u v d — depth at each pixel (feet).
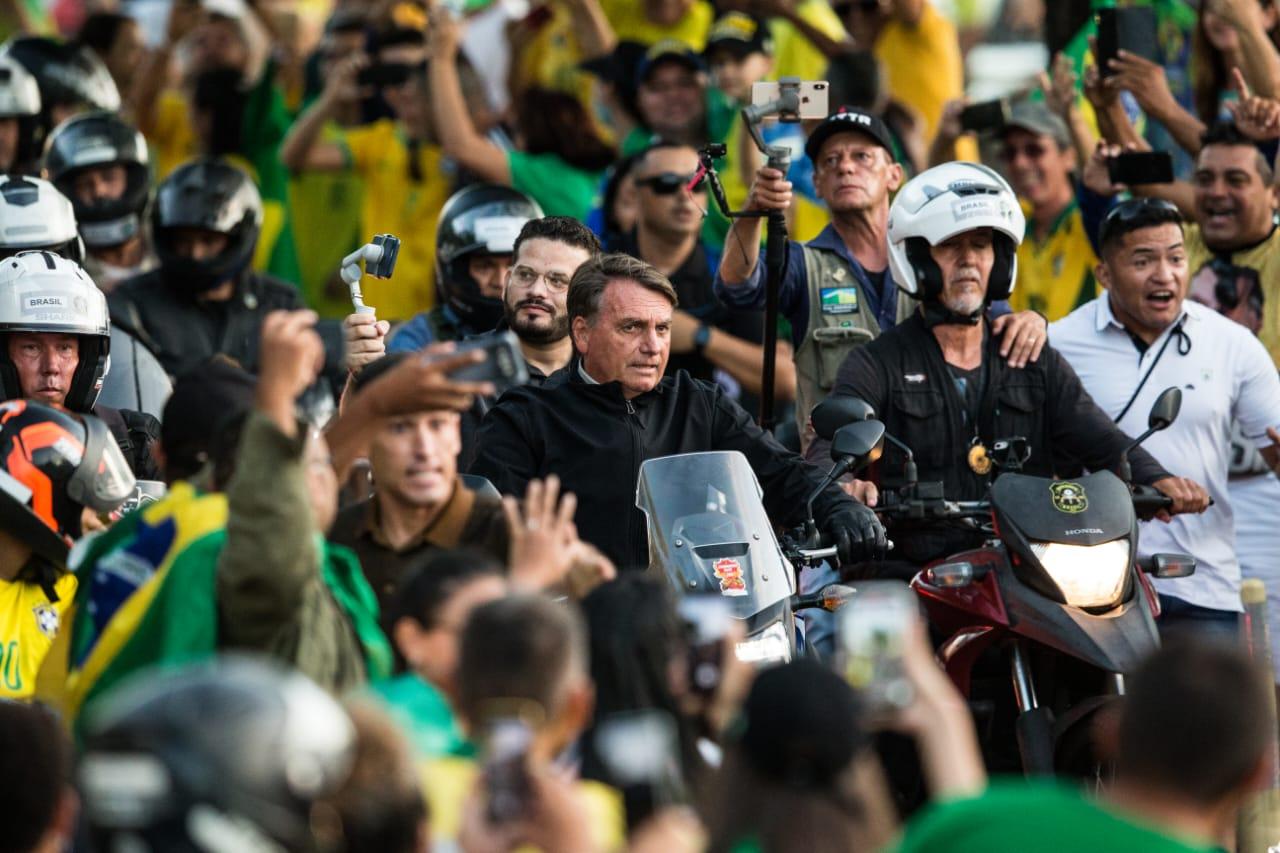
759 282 81.82
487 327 86.79
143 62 127.24
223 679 31.07
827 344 82.89
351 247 113.19
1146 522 77.20
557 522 47.67
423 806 33.45
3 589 57.21
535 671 37.45
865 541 62.44
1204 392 79.82
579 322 68.08
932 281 73.41
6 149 101.09
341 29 120.98
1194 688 35.24
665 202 92.79
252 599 45.24
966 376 74.08
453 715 43.37
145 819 30.01
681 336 91.76
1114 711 59.31
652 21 117.80
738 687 43.75
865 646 37.70
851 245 84.48
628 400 67.72
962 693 63.82
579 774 42.65
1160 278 78.95
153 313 92.89
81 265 82.38
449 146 106.73
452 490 53.78
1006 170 98.94
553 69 120.88
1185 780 35.14
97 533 50.75
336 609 48.55
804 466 66.54
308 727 30.83
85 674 47.39
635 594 43.96
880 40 111.34
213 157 113.91
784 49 117.91
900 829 62.80
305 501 45.57
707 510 58.95
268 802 30.25
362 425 50.24
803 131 104.32
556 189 107.04
